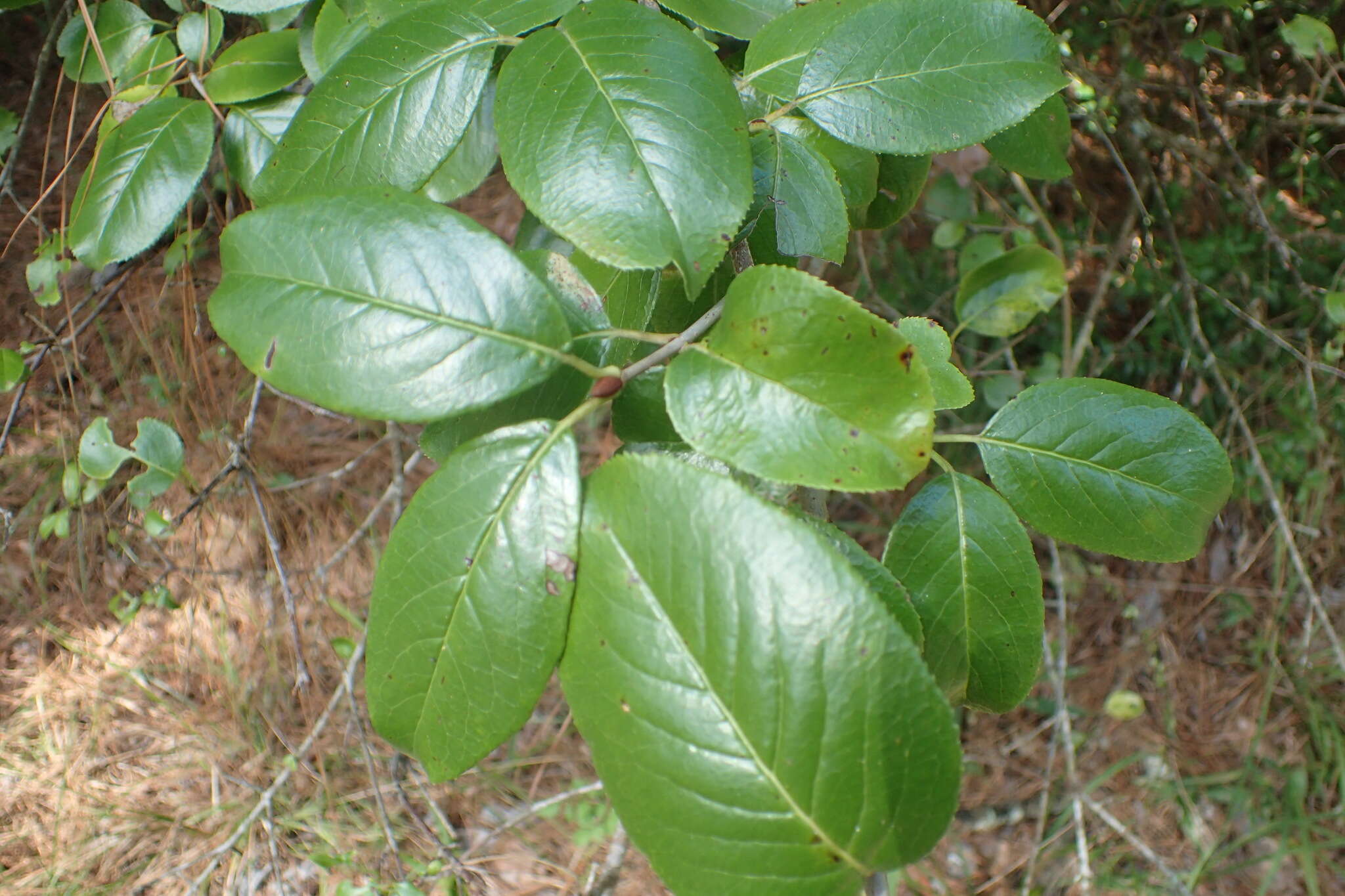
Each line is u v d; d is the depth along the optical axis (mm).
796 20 316
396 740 275
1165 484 307
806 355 262
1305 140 893
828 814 251
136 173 373
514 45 304
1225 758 902
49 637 909
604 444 877
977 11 306
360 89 306
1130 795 882
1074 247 836
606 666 259
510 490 267
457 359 266
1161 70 866
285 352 268
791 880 252
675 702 254
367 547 933
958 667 306
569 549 263
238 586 905
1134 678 950
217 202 659
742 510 254
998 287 464
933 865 839
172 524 503
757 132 313
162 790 845
